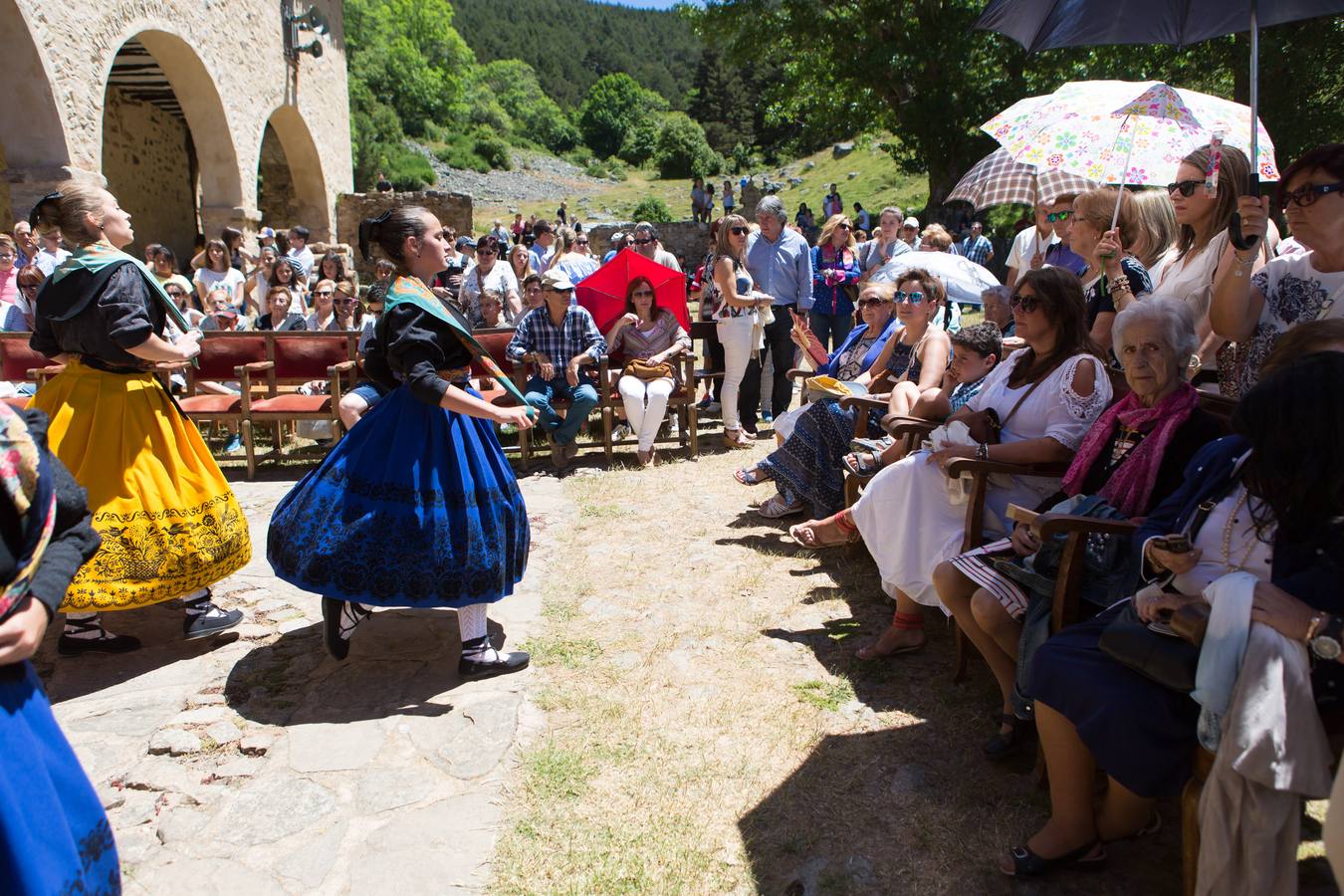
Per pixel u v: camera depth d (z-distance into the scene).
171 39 12.33
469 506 3.06
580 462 6.20
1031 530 2.69
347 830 2.46
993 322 4.34
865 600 3.83
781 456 4.64
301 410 5.91
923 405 3.87
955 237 19.62
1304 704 1.79
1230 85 14.55
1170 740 2.01
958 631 3.10
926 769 2.67
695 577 4.12
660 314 6.28
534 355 5.90
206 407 6.05
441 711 3.03
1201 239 3.23
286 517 3.09
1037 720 2.23
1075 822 2.21
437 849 2.38
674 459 6.20
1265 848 1.81
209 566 3.38
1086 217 3.70
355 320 7.47
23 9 8.61
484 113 64.12
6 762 1.49
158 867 2.32
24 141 9.17
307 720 2.98
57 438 3.15
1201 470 2.18
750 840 2.40
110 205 3.12
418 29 59.78
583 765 2.72
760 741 2.83
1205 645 1.87
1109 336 3.47
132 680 3.27
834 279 7.61
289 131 18.47
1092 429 2.78
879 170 35.25
